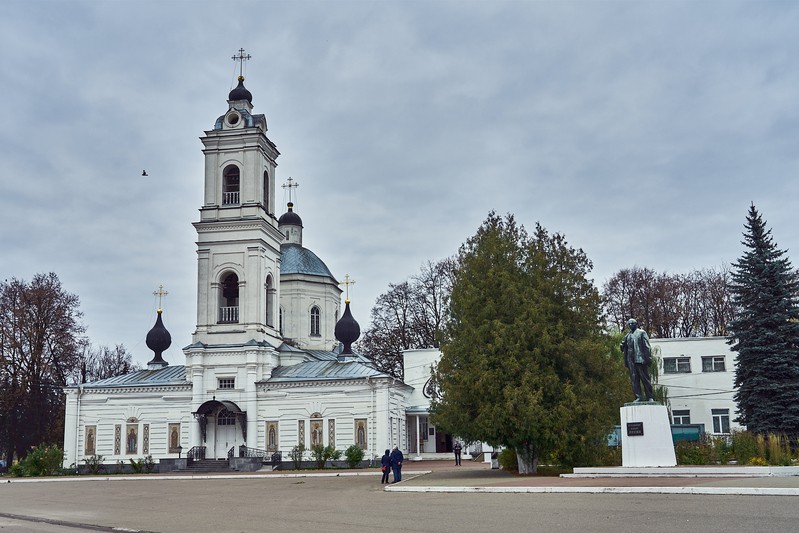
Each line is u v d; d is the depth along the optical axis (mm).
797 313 53188
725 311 85438
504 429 40062
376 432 63656
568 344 40844
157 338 77938
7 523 24359
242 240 69688
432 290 87125
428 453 78125
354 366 67562
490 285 43094
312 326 81625
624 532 17406
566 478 33219
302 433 65062
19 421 76438
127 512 27531
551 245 44656
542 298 41875
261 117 72625
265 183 73812
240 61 74438
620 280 88000
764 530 16797
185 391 68000
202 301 69312
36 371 75312
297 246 85000
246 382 66750
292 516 24062
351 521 21859
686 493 24469
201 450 66188
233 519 23797
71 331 78000
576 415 39219
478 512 22500
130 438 68062
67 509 29422
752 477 29266
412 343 86938
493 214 46156
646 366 35188
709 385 71062
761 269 54438
